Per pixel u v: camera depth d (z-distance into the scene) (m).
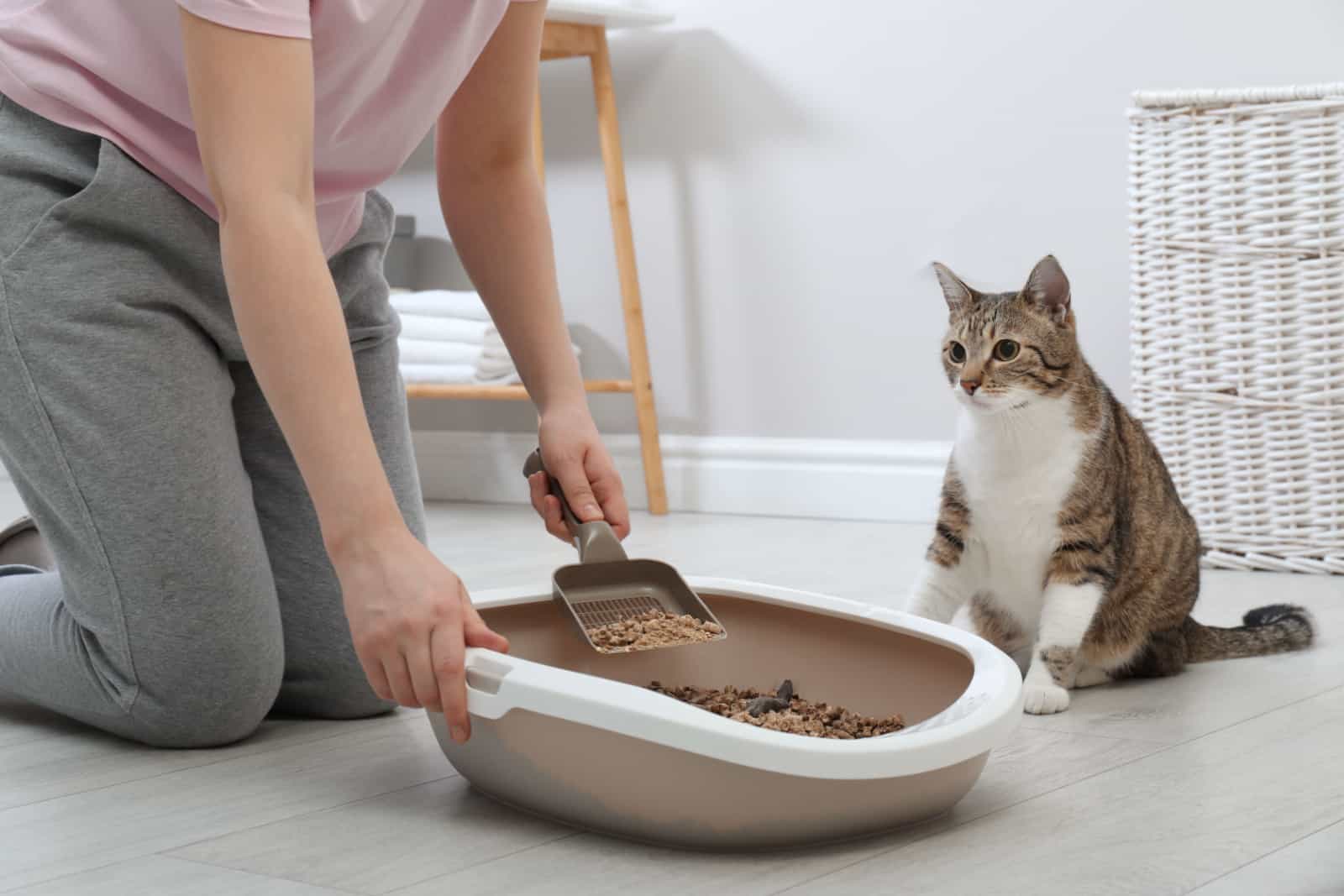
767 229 2.83
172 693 1.17
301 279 0.91
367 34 1.06
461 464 3.26
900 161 2.66
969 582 1.53
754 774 0.85
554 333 1.25
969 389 1.43
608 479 1.23
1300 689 1.39
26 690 1.29
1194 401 2.17
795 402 2.83
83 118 1.12
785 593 1.21
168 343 1.15
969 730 0.91
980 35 2.54
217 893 0.85
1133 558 1.46
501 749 0.95
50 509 1.17
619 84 2.99
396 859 0.90
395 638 0.89
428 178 3.28
